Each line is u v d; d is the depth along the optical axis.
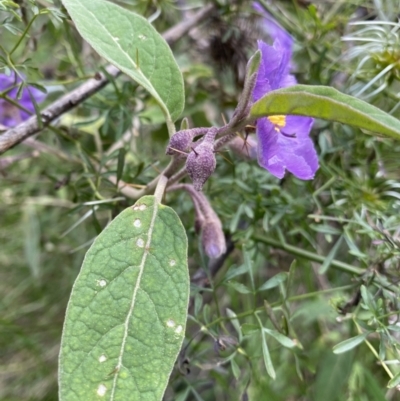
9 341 0.30
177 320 0.14
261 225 0.25
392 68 0.23
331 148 0.25
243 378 0.25
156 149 0.31
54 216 0.33
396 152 0.25
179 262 0.15
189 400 0.25
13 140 0.20
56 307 0.33
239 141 0.19
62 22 0.22
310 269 0.26
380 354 0.18
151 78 0.17
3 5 0.18
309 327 0.29
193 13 0.31
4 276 0.34
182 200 0.25
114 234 0.14
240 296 0.30
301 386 0.25
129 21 0.18
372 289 0.22
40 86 0.20
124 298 0.14
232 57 0.30
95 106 0.24
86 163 0.23
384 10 0.26
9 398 0.29
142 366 0.13
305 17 0.27
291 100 0.13
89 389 0.13
